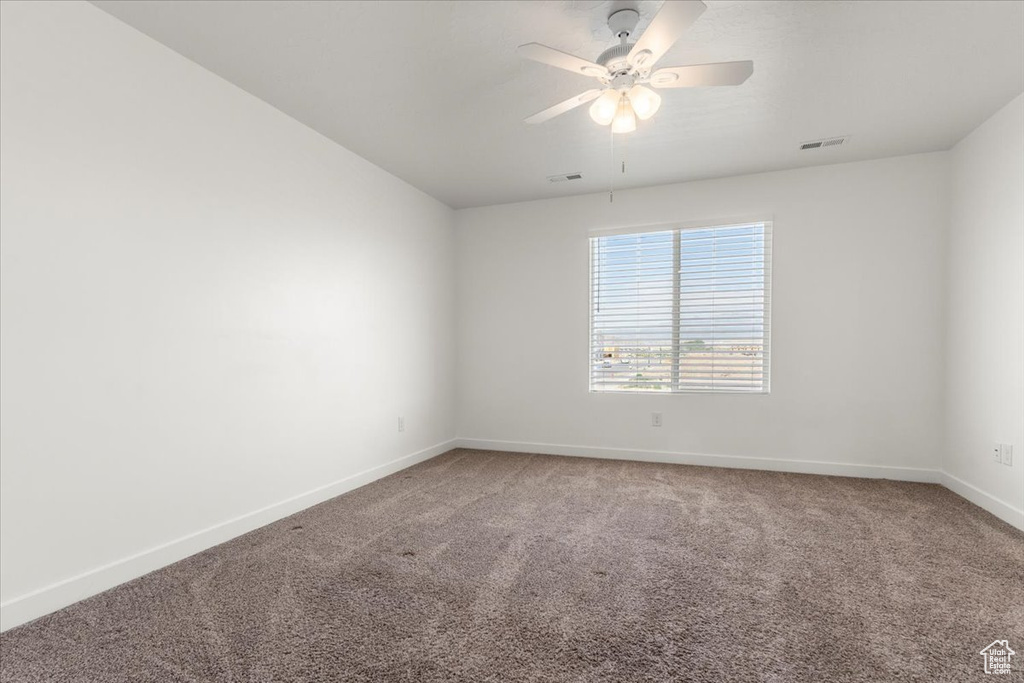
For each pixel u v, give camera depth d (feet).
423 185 13.16
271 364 8.82
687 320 13.15
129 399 6.58
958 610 5.71
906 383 11.27
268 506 8.71
